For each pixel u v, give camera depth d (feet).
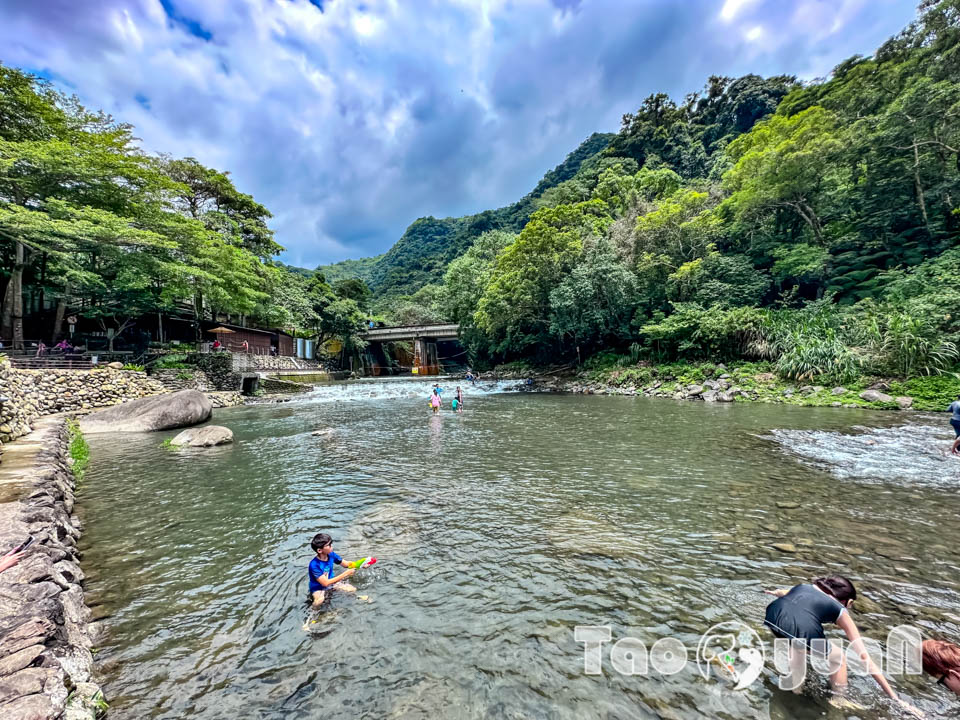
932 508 18.61
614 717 7.91
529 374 109.29
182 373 68.64
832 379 55.11
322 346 159.53
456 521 18.21
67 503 20.13
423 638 10.48
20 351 57.26
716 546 15.28
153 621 11.56
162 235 69.67
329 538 12.86
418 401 71.05
